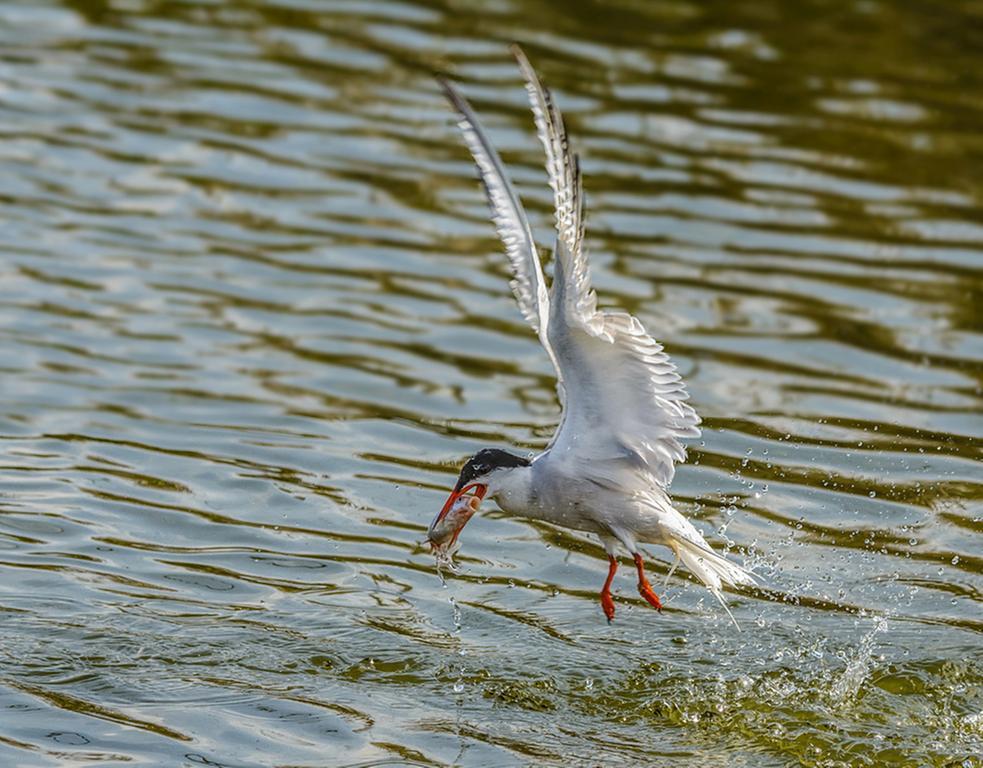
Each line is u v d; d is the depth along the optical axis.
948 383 16.14
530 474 11.17
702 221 19.23
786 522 13.69
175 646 11.50
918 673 11.66
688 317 17.22
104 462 14.18
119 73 22.66
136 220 18.95
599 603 12.62
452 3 25.00
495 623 12.16
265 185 19.89
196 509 13.52
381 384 15.90
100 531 13.05
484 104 21.58
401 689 11.19
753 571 12.98
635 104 21.77
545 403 15.72
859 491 14.18
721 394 15.78
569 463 11.06
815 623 12.34
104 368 15.85
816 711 11.20
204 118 21.44
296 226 19.03
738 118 21.61
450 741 10.52
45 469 13.97
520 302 10.56
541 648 11.84
